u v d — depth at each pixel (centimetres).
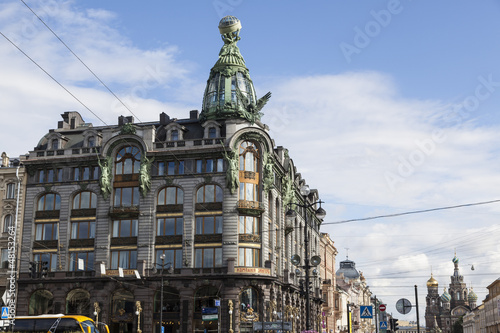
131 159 7588
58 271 7406
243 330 6919
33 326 4550
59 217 7631
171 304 7119
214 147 7294
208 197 7300
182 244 7181
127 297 7244
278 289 7688
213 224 7200
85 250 7469
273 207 7875
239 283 6950
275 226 8075
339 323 13175
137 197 7488
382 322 5644
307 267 4281
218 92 7744
